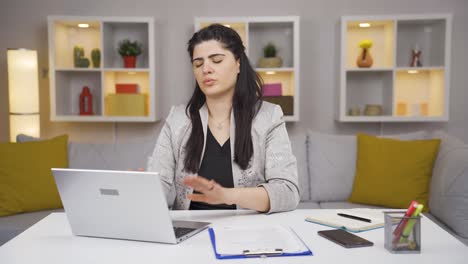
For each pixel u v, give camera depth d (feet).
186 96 12.23
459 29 11.82
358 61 11.40
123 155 9.53
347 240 3.66
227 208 5.35
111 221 3.78
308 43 12.09
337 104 11.66
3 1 12.12
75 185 3.74
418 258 3.31
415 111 11.43
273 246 3.51
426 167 8.46
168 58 12.19
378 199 8.63
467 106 11.95
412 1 11.85
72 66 12.16
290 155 5.19
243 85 5.28
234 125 5.27
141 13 12.11
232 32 5.17
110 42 11.86
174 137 5.47
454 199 7.02
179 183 5.44
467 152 7.28
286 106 11.23
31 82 11.05
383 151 8.85
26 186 8.64
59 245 3.70
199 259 3.30
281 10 12.06
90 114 11.74
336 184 9.26
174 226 4.09
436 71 11.43
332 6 11.98
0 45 12.20
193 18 12.11
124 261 3.28
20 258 3.37
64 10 12.14
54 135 12.37
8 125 12.42
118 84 11.79
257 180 5.27
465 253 3.42
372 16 10.94
